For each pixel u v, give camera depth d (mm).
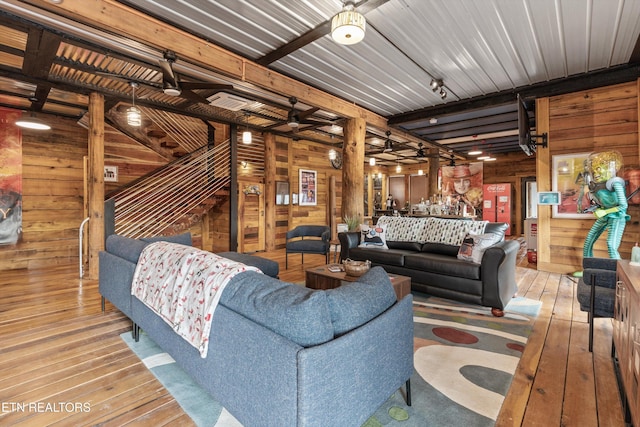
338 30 2518
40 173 5211
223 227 6617
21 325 2725
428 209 7160
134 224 5070
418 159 11195
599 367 2076
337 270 3158
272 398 1161
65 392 1782
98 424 1527
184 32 3033
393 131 6398
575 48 3467
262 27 3041
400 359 1564
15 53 3176
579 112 4395
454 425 1530
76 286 3957
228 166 6414
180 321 1647
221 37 3203
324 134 7480
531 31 3121
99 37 2873
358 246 4449
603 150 4230
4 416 1577
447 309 3223
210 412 1626
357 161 5266
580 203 4453
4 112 4840
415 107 5484
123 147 5773
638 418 1264
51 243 5305
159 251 2176
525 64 3863
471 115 5828
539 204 4773
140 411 1627
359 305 1375
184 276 1753
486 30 3100
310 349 1093
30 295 3580
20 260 5012
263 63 3693
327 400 1137
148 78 3967
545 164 4695
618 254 3750
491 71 4055
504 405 1688
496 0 2652
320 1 2658
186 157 6270
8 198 4891
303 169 8109
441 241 4055
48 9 2307
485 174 10688
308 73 4082
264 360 1188
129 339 2451
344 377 1204
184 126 6344
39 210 5199
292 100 4289
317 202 8539
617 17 2885
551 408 1663
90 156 4211
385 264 3922
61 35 2787
